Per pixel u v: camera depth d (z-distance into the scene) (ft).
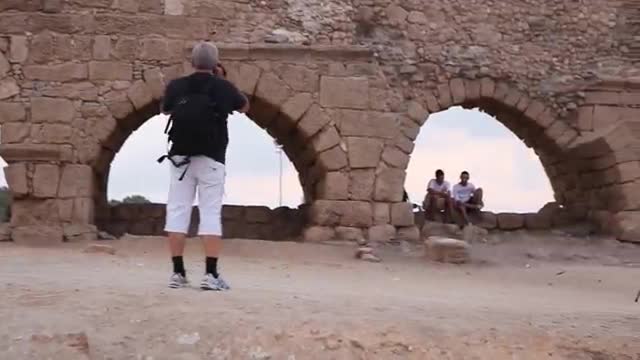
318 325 22.41
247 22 61.93
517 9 67.00
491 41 66.33
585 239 65.62
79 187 59.16
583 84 67.15
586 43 67.82
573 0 67.82
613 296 39.73
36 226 57.77
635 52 68.28
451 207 69.21
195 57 27.76
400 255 57.11
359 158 61.87
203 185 27.53
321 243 59.77
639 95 67.31
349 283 39.52
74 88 59.77
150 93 60.29
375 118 62.49
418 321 23.67
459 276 48.47
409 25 64.90
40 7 60.13
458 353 21.88
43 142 59.26
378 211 61.82
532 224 71.00
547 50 67.21
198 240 56.59
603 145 66.03
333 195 61.31
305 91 61.72
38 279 29.48
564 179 73.10
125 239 55.72
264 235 69.87
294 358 20.90
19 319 21.86
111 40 60.29
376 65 63.41
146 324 21.95
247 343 21.18
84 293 25.08
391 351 21.58
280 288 32.19
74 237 58.08
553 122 67.00
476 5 66.28
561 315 27.37
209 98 27.32
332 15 63.21
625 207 65.31
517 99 66.44
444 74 65.21
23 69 59.72
